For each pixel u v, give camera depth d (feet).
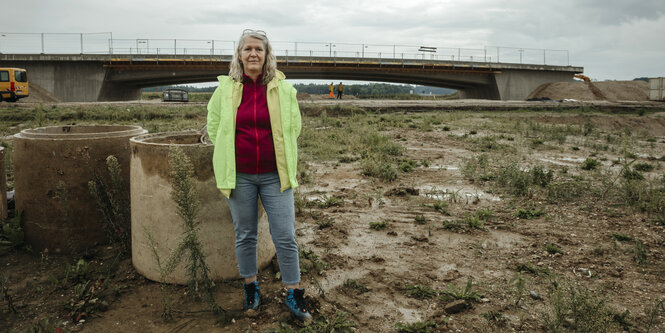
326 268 12.82
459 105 103.09
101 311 10.43
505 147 38.14
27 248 13.76
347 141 40.37
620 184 23.48
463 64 205.05
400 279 12.18
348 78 213.25
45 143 13.34
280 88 9.12
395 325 9.77
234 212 9.70
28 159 13.57
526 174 24.26
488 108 104.27
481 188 23.25
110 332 9.56
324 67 185.68
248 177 9.30
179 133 14.23
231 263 11.89
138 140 12.45
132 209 12.30
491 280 12.12
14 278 12.11
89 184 13.01
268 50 9.06
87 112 67.72
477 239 15.48
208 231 11.51
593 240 15.34
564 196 21.21
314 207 19.54
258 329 9.66
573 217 18.10
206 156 11.28
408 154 34.65
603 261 13.44
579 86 206.18
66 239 13.67
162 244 11.59
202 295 11.00
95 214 13.89
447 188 23.26
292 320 9.99
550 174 23.65
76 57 164.96
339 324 9.66
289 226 9.63
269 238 12.89
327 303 10.80
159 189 11.40
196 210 10.64
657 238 15.44
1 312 10.25
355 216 18.17
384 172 25.73
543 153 35.86
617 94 195.21
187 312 10.39
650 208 18.45
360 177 26.07
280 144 9.14
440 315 10.28
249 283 10.30
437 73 204.54
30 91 156.97
